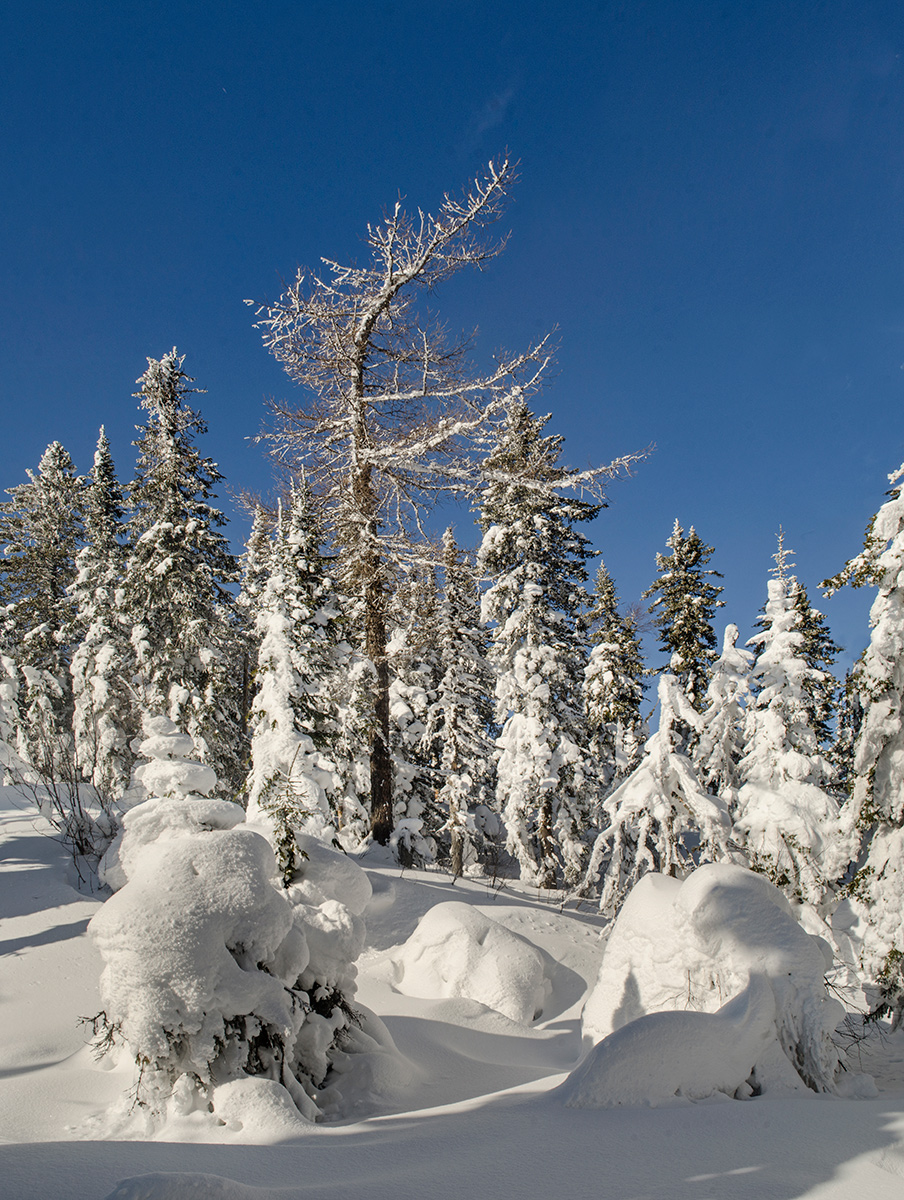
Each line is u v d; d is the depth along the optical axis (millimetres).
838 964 11359
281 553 16453
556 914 15570
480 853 29688
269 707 14852
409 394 18219
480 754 27328
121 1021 6160
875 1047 8594
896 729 10836
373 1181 3775
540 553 24297
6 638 33312
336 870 8148
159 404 26250
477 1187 3672
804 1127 4555
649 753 14664
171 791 9914
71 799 15469
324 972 7211
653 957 7293
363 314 18031
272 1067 6215
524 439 23484
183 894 6129
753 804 14766
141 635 25359
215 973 6008
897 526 11164
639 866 14906
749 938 6836
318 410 18594
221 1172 4027
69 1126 5875
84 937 11195
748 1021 6039
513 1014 11031
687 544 25719
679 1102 5285
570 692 25031
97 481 32438
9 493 36812
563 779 23422
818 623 25219
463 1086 7426
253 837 6805
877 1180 3756
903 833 10766
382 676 17906
